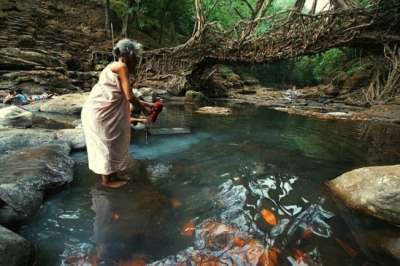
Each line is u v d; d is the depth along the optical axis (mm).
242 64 13406
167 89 14078
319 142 5598
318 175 3689
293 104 12867
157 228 2334
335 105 12828
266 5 12594
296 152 4789
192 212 2619
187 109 9555
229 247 2115
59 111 7039
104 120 2990
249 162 4145
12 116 5059
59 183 2977
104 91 2977
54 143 4125
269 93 18672
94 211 2566
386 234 2318
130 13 18109
